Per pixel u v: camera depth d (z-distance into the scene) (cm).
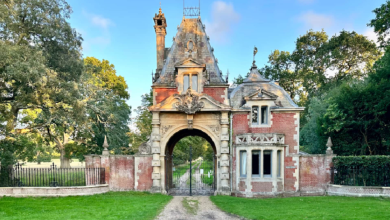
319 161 2492
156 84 2631
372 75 3108
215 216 1659
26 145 3169
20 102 2544
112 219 1543
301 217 1538
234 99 2664
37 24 2488
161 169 2558
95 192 2400
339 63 5031
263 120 2597
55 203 2012
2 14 2131
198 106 2495
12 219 1543
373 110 2777
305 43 5456
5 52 2031
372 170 2269
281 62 5753
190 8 2956
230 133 2562
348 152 3125
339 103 3078
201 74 2581
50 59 2639
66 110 2689
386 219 1460
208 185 3244
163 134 2569
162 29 2984
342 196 2270
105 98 4375
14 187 2267
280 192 2438
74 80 2856
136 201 2105
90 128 3847
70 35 2658
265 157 2480
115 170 2583
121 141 4584
